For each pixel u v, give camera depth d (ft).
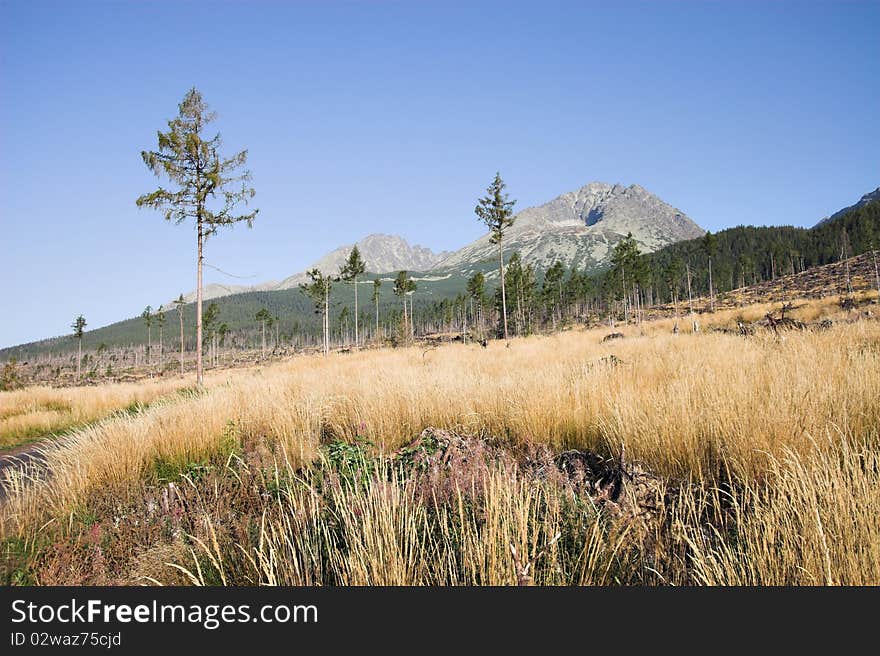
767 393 14.62
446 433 16.39
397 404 20.02
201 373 54.85
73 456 18.39
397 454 15.15
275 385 29.66
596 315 292.81
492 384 22.29
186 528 12.21
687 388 15.33
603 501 10.58
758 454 10.70
